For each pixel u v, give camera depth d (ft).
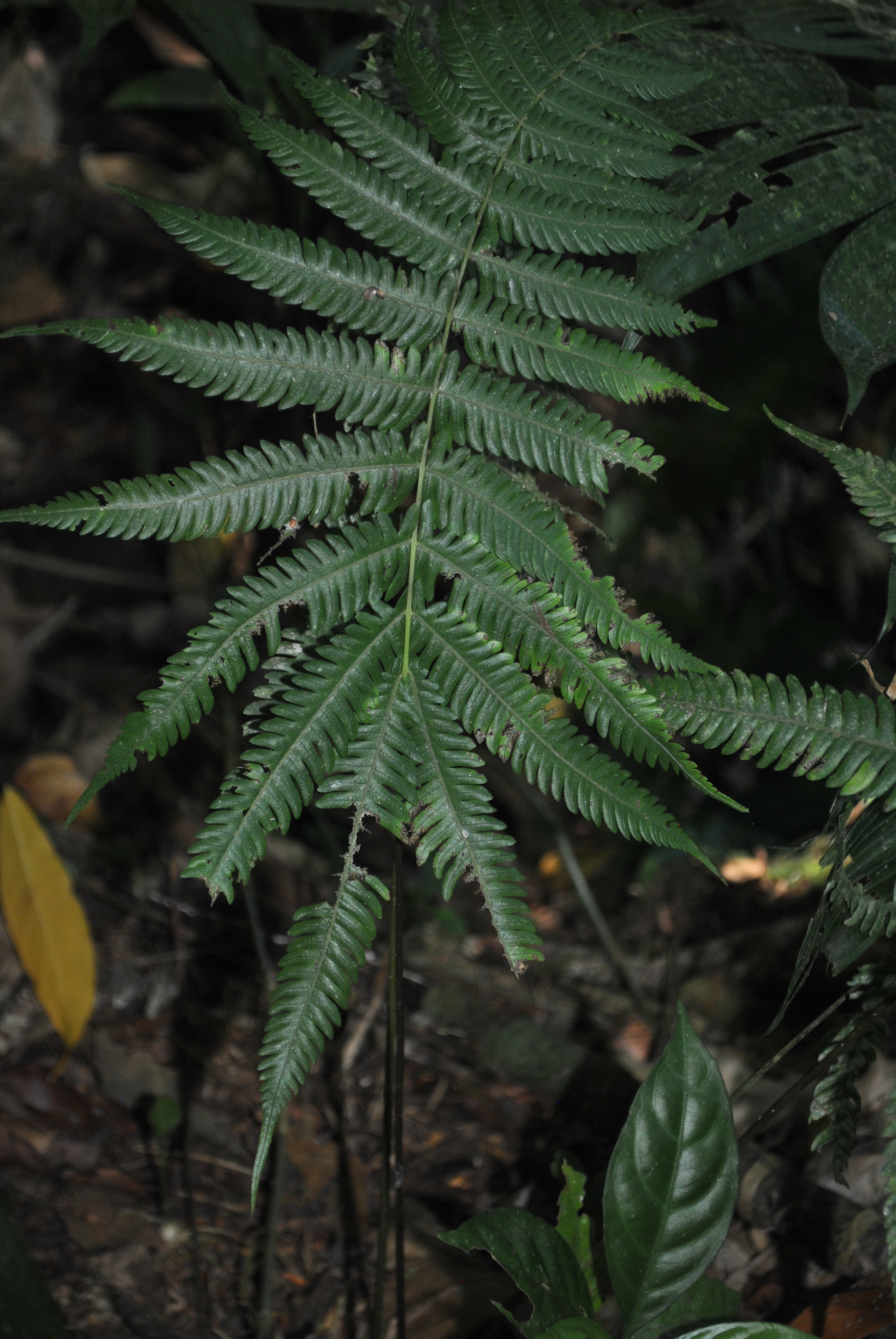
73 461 11.62
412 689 4.06
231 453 4.04
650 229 4.16
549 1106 5.92
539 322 4.12
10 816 5.36
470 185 4.15
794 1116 5.46
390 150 4.15
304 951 4.00
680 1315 4.35
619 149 4.19
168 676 3.98
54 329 4.00
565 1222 4.53
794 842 7.14
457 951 7.32
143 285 11.53
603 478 4.10
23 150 11.07
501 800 8.61
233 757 6.53
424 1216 5.40
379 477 4.09
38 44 11.11
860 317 4.31
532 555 4.08
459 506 4.09
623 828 4.02
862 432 6.93
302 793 4.00
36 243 11.03
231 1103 5.84
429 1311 5.10
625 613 4.08
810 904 6.86
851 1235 4.95
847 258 4.33
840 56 4.86
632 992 6.89
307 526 4.22
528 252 4.14
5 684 8.58
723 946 6.81
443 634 4.07
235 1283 5.23
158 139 11.79
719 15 4.65
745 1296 4.97
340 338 4.09
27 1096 5.67
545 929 7.78
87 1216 5.37
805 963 4.23
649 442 6.93
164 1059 6.02
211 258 4.05
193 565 9.62
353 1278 5.23
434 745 4.05
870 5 4.69
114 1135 5.64
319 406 4.08
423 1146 5.68
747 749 4.10
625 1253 4.27
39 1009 6.21
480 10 4.26
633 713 4.05
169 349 4.03
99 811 7.82
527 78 4.22
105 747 8.23
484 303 4.13
